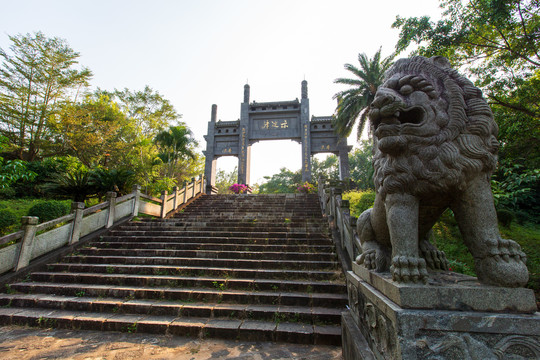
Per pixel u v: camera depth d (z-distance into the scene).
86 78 21.66
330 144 20.94
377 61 18.16
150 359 3.13
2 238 5.32
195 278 5.08
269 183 39.91
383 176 2.13
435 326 1.63
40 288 5.08
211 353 3.27
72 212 7.03
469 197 1.94
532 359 1.55
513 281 1.69
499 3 6.20
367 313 2.33
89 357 3.19
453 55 7.61
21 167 6.05
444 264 2.54
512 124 6.71
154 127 26.03
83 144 19.45
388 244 2.59
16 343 3.56
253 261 5.66
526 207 12.44
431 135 1.96
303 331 3.58
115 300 4.62
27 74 19.56
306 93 21.97
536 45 6.62
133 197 9.30
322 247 6.18
